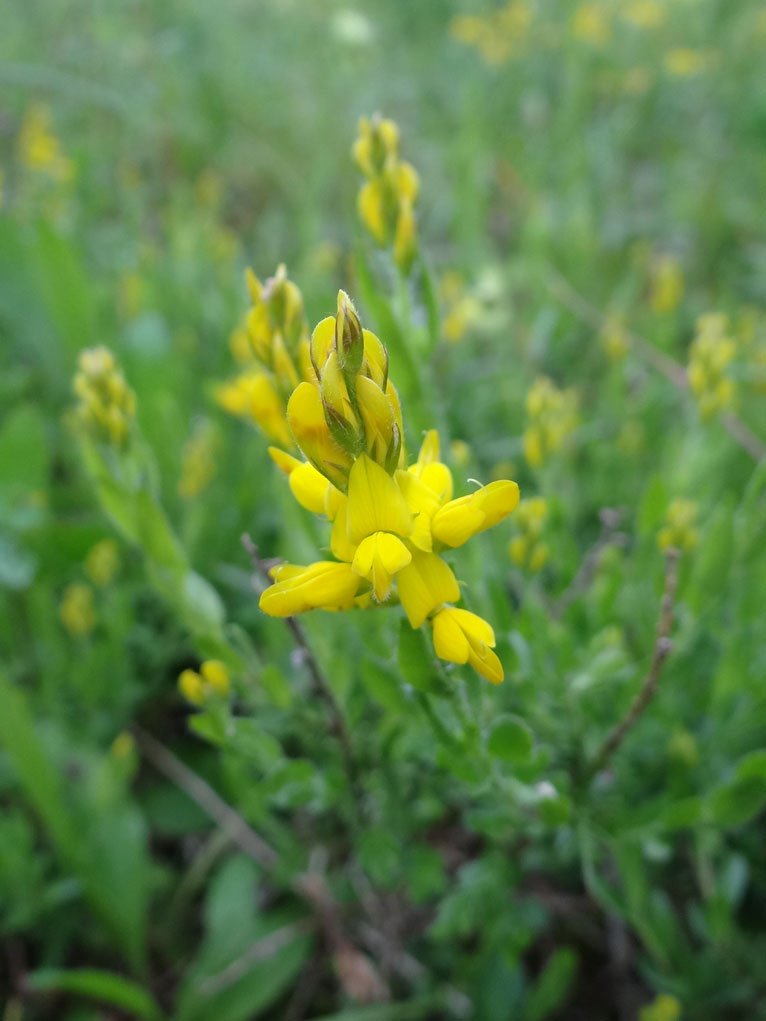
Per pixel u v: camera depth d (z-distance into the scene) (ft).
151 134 1.48
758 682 0.56
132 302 0.95
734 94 1.55
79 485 0.86
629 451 0.80
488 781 0.41
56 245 0.85
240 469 0.87
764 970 0.56
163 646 0.73
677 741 0.52
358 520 0.27
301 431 0.27
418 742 0.50
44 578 0.75
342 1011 0.60
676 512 0.53
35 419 0.73
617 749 0.53
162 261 1.10
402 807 0.53
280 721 0.54
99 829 0.63
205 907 0.65
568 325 1.01
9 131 1.49
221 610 0.50
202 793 0.68
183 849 0.70
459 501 0.28
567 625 0.58
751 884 0.61
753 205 1.32
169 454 0.83
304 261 1.05
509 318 0.98
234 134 1.50
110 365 0.46
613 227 1.33
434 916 0.63
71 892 0.62
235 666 0.50
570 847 0.54
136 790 0.71
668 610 0.42
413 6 1.81
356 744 0.52
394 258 0.46
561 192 1.32
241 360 0.72
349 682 0.50
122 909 0.62
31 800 0.59
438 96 1.66
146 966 0.63
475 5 1.78
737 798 0.44
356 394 0.26
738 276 1.24
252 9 1.86
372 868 0.51
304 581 0.29
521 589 0.69
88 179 1.20
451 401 0.92
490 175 1.42
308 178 1.35
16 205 1.18
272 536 0.81
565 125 1.39
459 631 0.29
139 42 1.44
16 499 0.73
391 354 0.47
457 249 1.16
